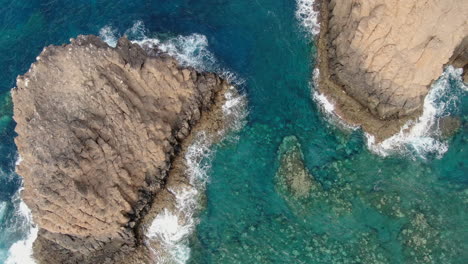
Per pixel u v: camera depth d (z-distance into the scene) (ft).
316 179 96.02
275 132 99.71
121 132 88.17
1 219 99.25
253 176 97.86
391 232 92.63
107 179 86.79
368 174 95.96
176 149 97.30
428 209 93.30
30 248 95.96
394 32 86.12
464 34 86.58
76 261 92.94
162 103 94.07
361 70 94.17
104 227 88.28
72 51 86.63
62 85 86.07
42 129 83.56
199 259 93.56
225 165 98.58
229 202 96.78
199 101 98.02
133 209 91.35
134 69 89.30
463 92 98.43
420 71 88.69
